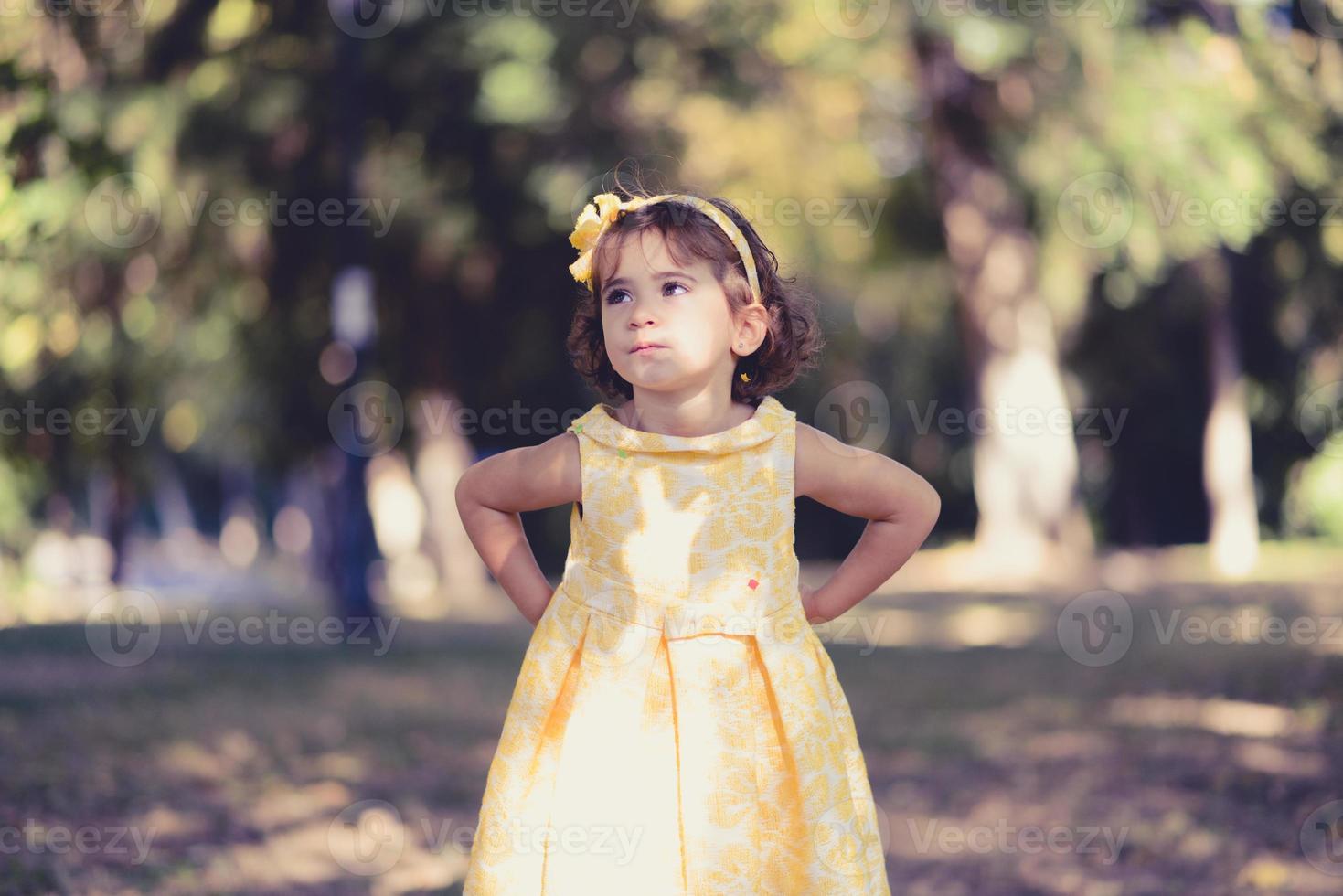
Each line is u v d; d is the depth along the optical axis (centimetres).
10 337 1059
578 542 407
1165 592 2503
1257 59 1997
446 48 1952
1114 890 696
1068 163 2228
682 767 387
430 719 1246
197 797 873
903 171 2577
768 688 395
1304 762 966
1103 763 1023
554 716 397
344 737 1135
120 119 1438
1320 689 1249
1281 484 3928
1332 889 674
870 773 1027
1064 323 3322
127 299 1684
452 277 2372
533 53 1920
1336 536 3888
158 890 651
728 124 2000
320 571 3397
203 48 1717
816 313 452
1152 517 4444
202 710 1218
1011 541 3108
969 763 1055
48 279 1046
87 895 627
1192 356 3681
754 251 416
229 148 1806
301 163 1916
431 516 2886
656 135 1978
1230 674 1408
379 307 2412
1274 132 2006
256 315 2034
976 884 723
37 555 3000
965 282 2822
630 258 398
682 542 398
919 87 2298
